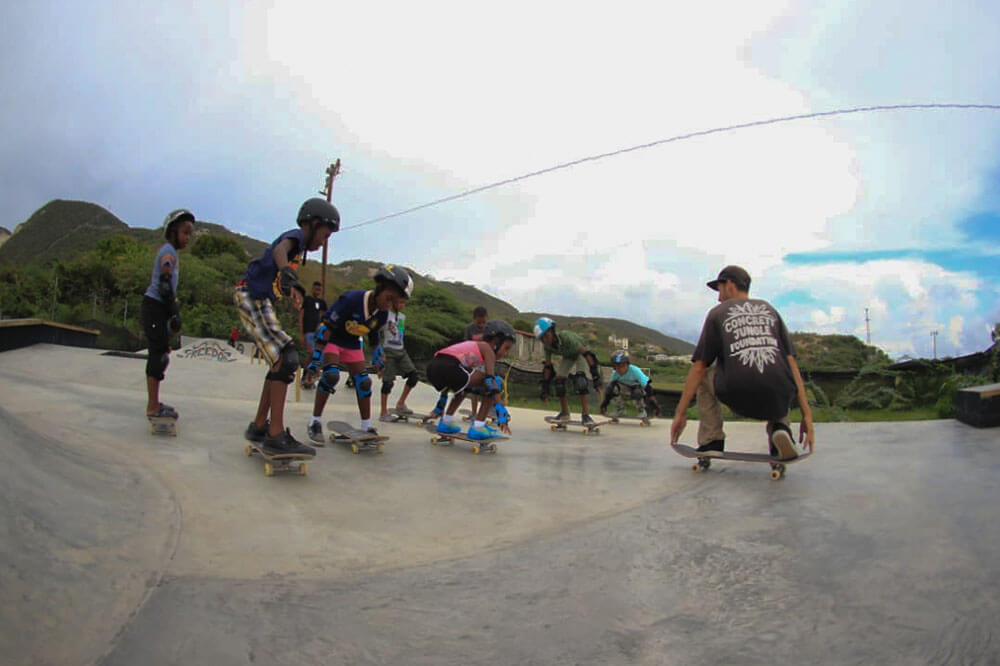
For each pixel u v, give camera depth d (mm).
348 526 2885
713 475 4148
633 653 1731
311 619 1910
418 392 9812
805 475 3953
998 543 2455
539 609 2031
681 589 2168
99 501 2559
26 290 23297
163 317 4422
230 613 1891
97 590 1857
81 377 8039
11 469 2379
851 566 2287
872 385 11938
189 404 6078
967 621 1818
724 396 4129
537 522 3049
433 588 2205
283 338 3758
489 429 5320
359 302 4742
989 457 4195
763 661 1659
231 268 29969
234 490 3268
